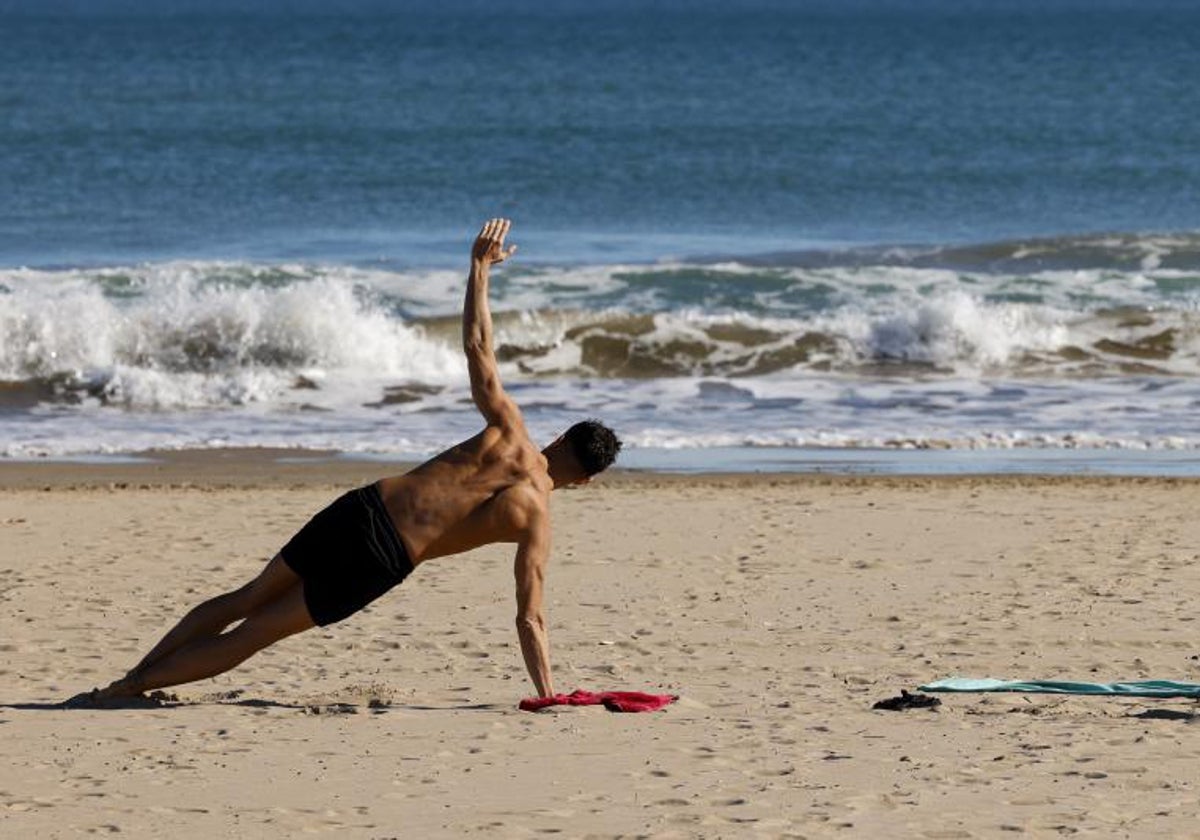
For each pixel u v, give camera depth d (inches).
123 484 1304.1
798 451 1466.5
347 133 4726.9
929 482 1301.7
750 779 535.8
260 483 1318.9
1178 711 639.8
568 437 658.2
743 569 973.2
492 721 622.2
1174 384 1807.3
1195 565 981.2
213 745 583.2
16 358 1780.3
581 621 838.5
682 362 1910.7
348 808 502.3
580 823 485.4
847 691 687.7
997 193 3759.8
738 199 3619.6
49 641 793.6
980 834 474.6
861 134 4805.6
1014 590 914.1
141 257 2716.5
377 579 635.5
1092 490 1258.6
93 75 6998.0
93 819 489.7
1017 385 1800.0
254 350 1823.3
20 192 3540.8
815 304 2182.6
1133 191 3789.4
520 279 2256.4
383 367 1840.6
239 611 654.5
